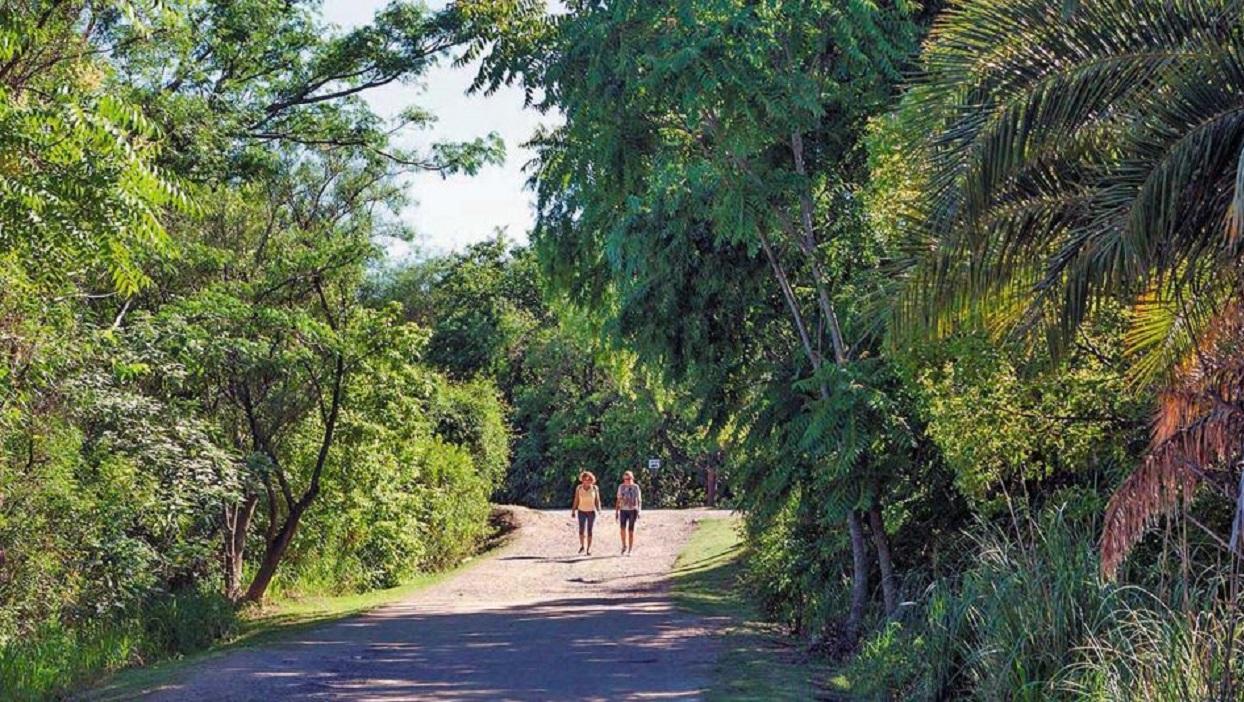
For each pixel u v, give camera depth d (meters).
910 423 12.98
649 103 13.62
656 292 15.84
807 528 15.93
